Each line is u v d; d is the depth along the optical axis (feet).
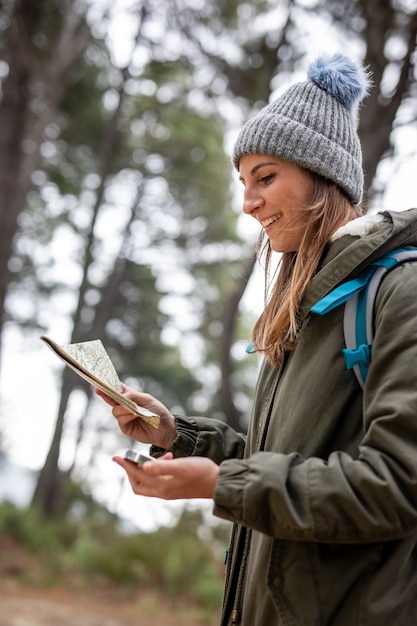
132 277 62.64
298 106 5.52
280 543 4.66
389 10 20.06
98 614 24.40
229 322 27.04
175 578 28.71
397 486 4.23
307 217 5.41
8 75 38.27
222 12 29.96
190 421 6.24
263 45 28.19
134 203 59.52
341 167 5.45
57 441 45.19
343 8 22.20
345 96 5.68
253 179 5.57
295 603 4.55
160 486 4.53
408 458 4.25
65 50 38.29
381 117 20.07
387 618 4.44
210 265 61.21
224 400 27.09
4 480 71.36
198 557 30.42
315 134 5.41
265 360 5.72
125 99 48.11
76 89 46.19
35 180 54.08
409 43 19.79
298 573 4.58
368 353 4.76
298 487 4.36
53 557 31.19
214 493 4.45
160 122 53.11
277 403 5.07
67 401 45.88
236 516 4.45
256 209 5.57
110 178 54.75
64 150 52.85
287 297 5.35
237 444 6.16
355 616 4.47
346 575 4.52
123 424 6.14
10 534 33.73
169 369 66.44
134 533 33.42
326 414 4.81
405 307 4.65
